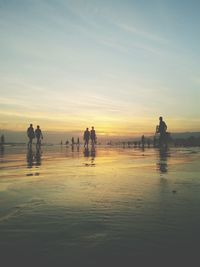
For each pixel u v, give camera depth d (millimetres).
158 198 5422
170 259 2756
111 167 11570
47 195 5816
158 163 13039
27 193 6043
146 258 2781
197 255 2836
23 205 4953
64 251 2955
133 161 14648
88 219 4078
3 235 3432
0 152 28281
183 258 2773
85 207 4773
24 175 9133
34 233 3498
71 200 5324
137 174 9055
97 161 15219
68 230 3605
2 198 5547
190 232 3488
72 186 6891
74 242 3193
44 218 4137
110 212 4441
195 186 6707
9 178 8430
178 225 3762
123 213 4375
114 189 6422
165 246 3059
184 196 5582
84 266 2639
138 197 5527
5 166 12359
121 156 19906
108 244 3125
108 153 25703
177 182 7297
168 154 21031
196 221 3936
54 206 4863
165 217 4137
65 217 4188
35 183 7395
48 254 2889
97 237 3342
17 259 2789
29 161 15539
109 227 3705
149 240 3232
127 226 3742
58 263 2699
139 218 4098
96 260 2750
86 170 10500
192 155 19328
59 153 26094
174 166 11305
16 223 3898
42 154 24125
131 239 3270
